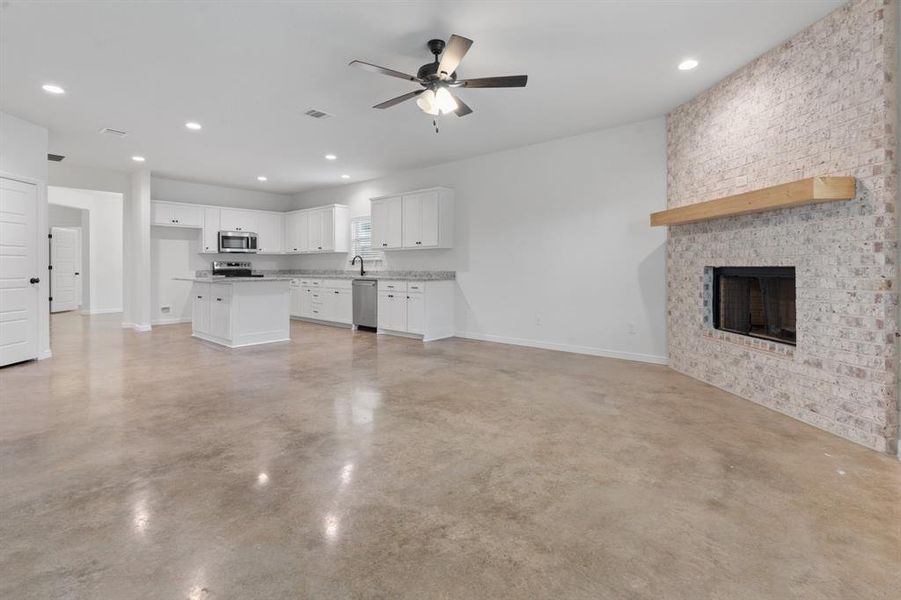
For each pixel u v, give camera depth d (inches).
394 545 65.6
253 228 343.0
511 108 172.6
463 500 78.3
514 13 109.7
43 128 190.1
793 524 70.9
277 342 241.3
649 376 165.6
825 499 78.5
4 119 173.2
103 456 95.0
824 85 110.0
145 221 280.8
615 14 110.0
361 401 135.0
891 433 97.1
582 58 132.4
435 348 224.2
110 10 107.7
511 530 69.5
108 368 176.6
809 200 104.2
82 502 76.6
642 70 140.2
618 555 63.5
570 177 210.8
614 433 109.3
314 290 323.6
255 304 233.5
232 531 68.6
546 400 136.2
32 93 156.3
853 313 103.2
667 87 152.9
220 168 273.9
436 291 251.9
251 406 129.5
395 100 132.3
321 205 348.5
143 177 277.6
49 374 166.1
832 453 97.3
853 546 65.4
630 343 195.0
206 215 318.0
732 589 56.7
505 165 235.0
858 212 101.6
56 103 165.3
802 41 116.3
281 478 85.9
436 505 76.7
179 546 64.8
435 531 69.1
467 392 144.9
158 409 126.3
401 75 119.6
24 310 183.5
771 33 118.0
